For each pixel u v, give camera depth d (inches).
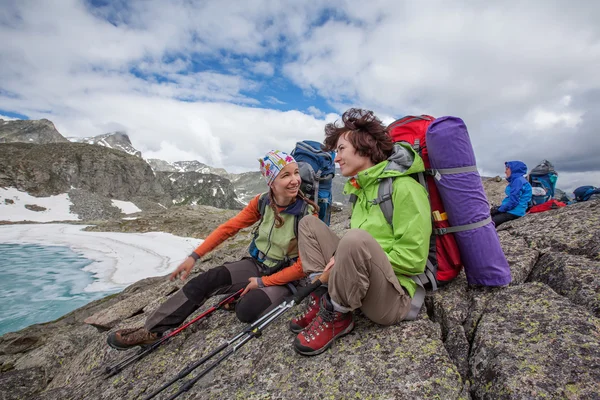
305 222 119.5
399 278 108.0
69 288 890.1
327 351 109.9
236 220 150.3
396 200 104.4
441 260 124.9
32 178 4175.7
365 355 103.6
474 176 115.0
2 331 618.2
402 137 126.6
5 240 1733.5
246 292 133.7
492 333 98.9
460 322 116.8
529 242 163.0
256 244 149.3
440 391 86.3
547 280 127.3
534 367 81.5
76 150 5123.0
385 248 107.7
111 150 5620.1
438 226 121.4
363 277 93.6
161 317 136.2
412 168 106.3
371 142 111.6
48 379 201.3
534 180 331.9
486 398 83.4
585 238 142.4
